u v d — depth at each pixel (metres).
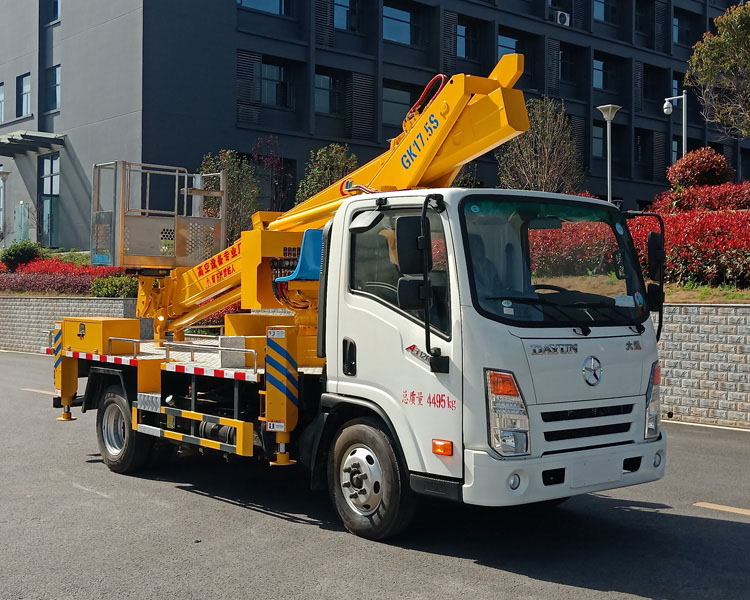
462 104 7.19
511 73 7.17
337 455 6.32
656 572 5.46
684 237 14.89
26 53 34.78
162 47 27.84
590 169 38.47
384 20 33.31
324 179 26.94
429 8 34.16
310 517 6.87
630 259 6.32
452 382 5.47
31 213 34.47
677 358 12.52
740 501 7.44
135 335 8.98
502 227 5.77
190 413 7.46
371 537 6.14
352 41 32.56
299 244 8.00
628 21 40.34
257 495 7.67
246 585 5.17
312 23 30.84
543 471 5.40
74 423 11.44
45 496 7.49
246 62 29.70
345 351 6.24
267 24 30.55
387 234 6.05
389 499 5.93
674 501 7.45
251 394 7.15
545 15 36.78
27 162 34.75
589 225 6.18
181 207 27.86
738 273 14.12
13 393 14.49
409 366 5.75
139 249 9.73
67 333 9.31
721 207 18.23
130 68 28.03
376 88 32.47
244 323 8.01
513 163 27.66
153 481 8.21
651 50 41.25
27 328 25.70
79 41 30.62
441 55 34.00
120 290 23.56
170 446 8.59
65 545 6.02
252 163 29.17
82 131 30.55
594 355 5.71
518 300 5.60
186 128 28.23
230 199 26.03
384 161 7.95
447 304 5.56
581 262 6.06
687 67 43.06
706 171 20.52
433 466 5.58
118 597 4.97
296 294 7.73
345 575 5.36
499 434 5.34
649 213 6.46
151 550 5.90
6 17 36.28
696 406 12.30
